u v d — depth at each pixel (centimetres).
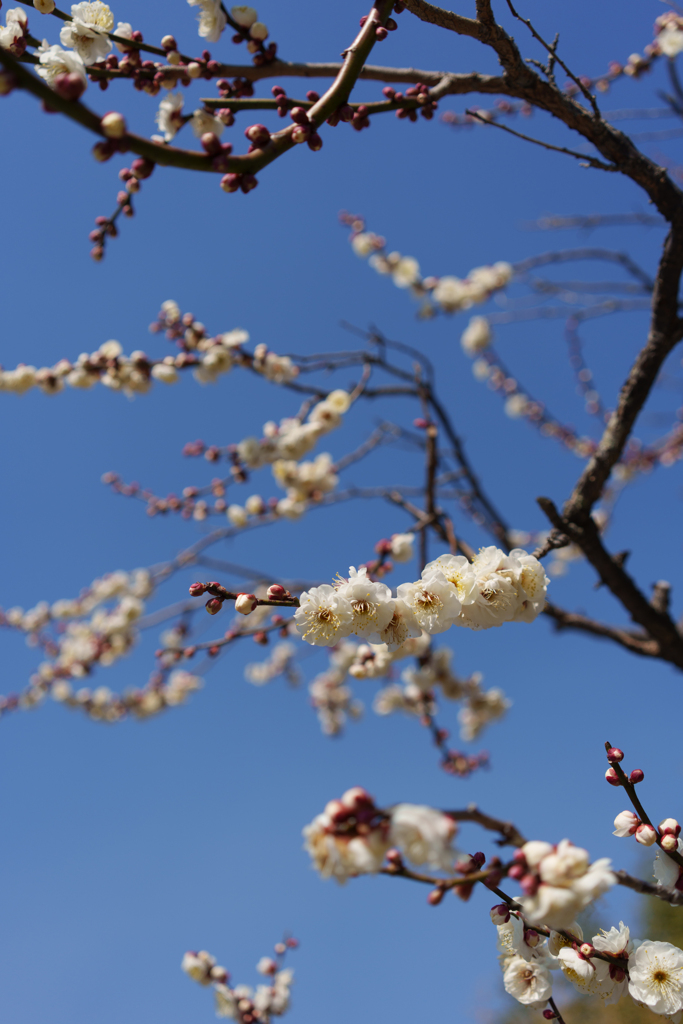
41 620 669
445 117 565
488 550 211
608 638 423
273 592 208
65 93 131
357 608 205
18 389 420
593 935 172
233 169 168
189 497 476
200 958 368
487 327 721
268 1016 361
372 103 252
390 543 370
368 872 116
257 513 489
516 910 155
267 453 450
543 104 293
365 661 382
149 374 423
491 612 204
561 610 425
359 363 455
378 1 220
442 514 405
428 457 415
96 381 426
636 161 293
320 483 473
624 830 172
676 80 396
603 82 485
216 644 329
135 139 144
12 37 221
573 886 120
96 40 231
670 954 161
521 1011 619
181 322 427
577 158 291
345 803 114
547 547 315
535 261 539
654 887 131
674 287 311
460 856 108
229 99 217
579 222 539
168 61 229
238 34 239
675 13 417
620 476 676
